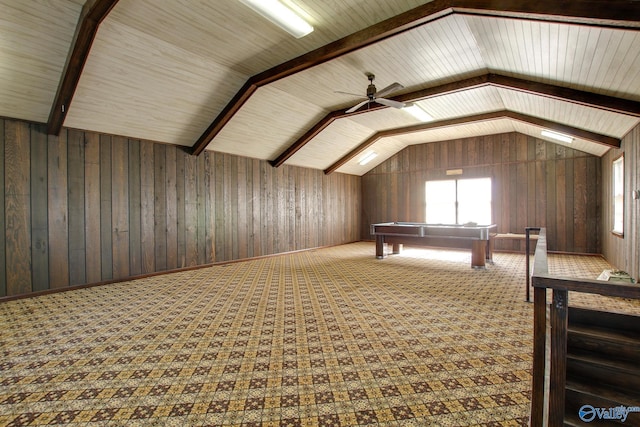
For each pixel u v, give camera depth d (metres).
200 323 3.24
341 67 4.66
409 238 6.89
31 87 3.92
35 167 4.38
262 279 5.23
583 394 1.43
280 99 5.83
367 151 9.48
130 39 3.78
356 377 2.22
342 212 10.35
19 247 4.24
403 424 1.74
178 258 6.00
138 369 2.35
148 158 5.60
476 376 2.22
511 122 7.33
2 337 2.92
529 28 3.04
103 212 5.04
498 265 6.40
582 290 1.26
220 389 2.09
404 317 3.37
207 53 4.27
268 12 3.12
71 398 2.00
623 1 2.41
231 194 6.99
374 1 3.17
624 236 5.19
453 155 9.26
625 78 3.39
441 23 3.45
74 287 4.65
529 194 8.16
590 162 7.42
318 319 3.33
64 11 3.25
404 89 5.41
